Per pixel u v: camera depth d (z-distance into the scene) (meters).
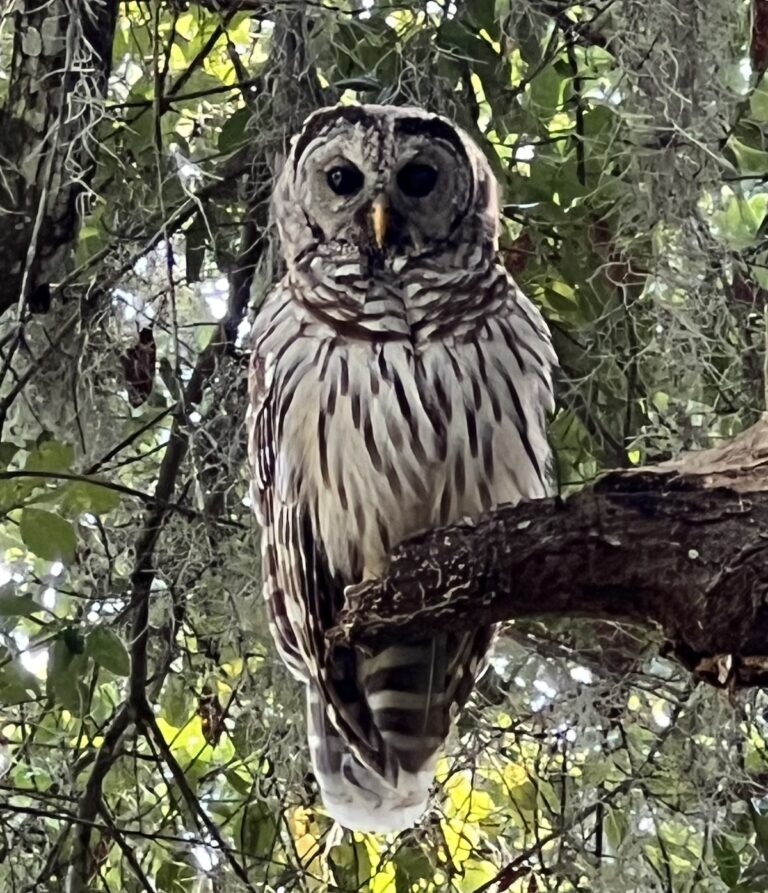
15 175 4.16
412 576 2.96
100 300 4.35
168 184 4.50
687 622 2.66
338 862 4.82
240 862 4.74
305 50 4.20
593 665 4.42
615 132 4.15
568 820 4.57
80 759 4.68
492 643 3.71
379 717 3.61
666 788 4.54
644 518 2.70
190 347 4.69
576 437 4.59
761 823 4.31
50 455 4.14
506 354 3.66
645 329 4.46
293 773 4.44
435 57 4.25
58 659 4.11
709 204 4.64
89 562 4.57
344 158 3.74
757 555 2.60
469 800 4.61
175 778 4.51
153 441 5.13
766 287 4.66
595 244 4.36
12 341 4.11
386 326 3.59
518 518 2.85
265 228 4.21
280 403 3.69
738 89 4.95
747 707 4.40
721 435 4.46
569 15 4.83
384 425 3.59
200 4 4.50
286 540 3.77
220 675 4.74
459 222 3.73
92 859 4.67
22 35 4.13
